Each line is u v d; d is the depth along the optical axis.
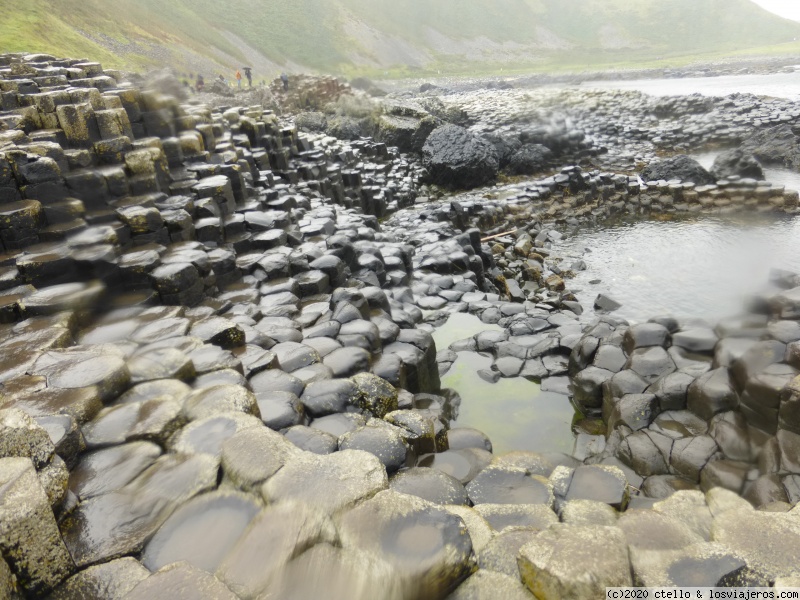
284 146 18.80
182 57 75.06
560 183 20.23
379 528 2.87
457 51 149.25
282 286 8.33
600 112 36.66
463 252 12.25
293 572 2.67
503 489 4.05
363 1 148.00
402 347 7.16
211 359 5.36
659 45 156.12
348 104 31.17
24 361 4.91
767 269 12.46
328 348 6.44
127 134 10.48
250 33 110.88
